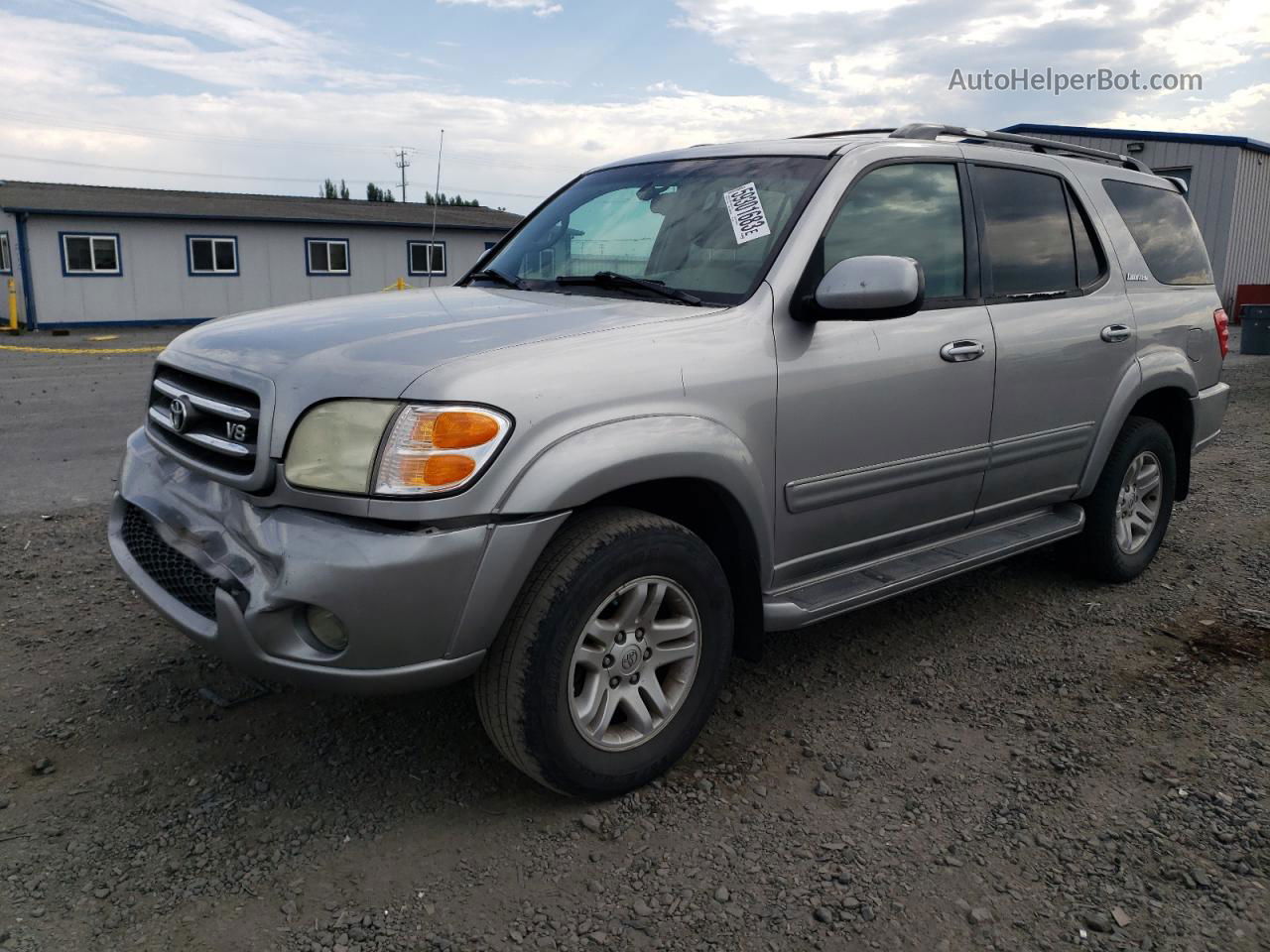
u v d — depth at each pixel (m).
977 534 3.95
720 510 2.96
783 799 2.83
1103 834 2.66
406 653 2.38
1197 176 22.16
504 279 3.69
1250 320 16.02
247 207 27.92
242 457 2.56
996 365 3.68
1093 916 2.33
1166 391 4.75
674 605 2.85
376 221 28.34
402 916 2.30
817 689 3.55
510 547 2.41
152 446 3.12
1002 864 2.54
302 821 2.66
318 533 2.38
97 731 3.11
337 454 2.38
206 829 2.61
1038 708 3.42
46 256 24.14
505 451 2.39
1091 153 4.58
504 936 2.24
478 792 2.83
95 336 22.73
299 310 3.19
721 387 2.83
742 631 3.16
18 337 22.31
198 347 2.96
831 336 3.15
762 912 2.34
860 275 2.88
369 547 2.32
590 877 2.46
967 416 3.61
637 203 3.66
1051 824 2.71
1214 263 22.33
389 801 2.77
